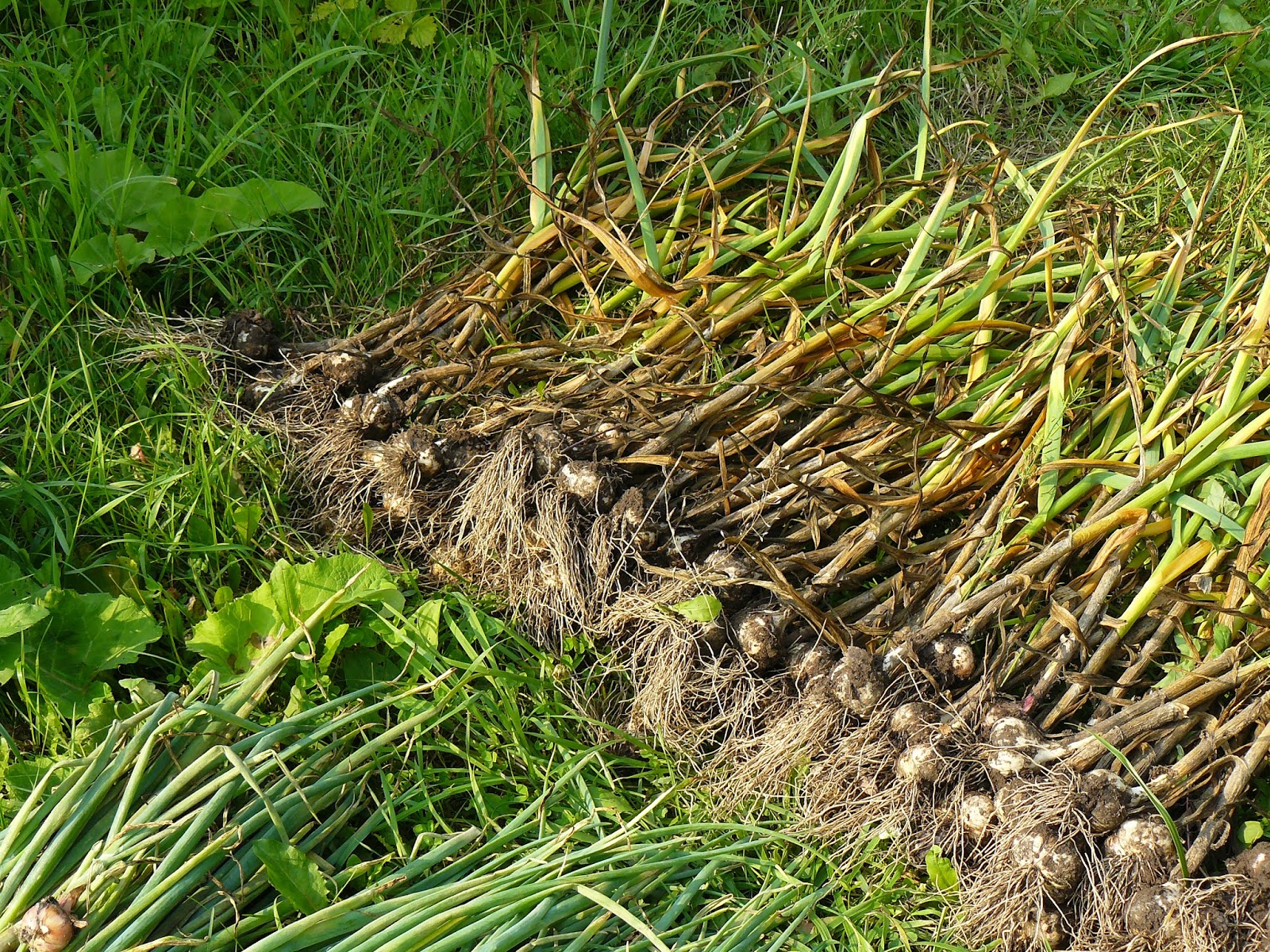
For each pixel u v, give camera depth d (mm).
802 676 2035
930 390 2227
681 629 2049
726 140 2395
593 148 2244
